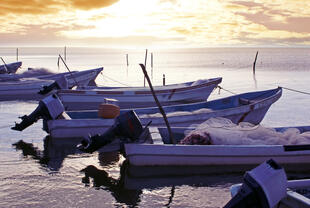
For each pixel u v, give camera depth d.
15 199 6.10
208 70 50.84
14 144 9.77
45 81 21.20
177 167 7.66
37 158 8.52
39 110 9.84
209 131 8.21
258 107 11.95
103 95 16.72
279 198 4.10
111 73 42.72
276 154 7.61
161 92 17.31
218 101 13.17
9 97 20.25
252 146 7.58
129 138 7.73
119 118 7.68
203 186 6.85
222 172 7.65
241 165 7.66
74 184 6.86
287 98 19.84
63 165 8.02
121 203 5.99
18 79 22.36
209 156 7.59
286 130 8.62
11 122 12.83
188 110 12.71
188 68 57.16
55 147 9.49
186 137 8.24
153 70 50.34
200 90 18.17
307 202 3.92
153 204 5.97
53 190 6.54
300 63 75.12
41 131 11.43
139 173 7.52
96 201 6.07
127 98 16.94
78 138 10.09
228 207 4.14
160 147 7.52
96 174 7.44
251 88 25.42
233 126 8.68
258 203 4.04
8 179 7.06
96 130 10.14
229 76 38.03
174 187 6.77
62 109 10.16
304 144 7.75
